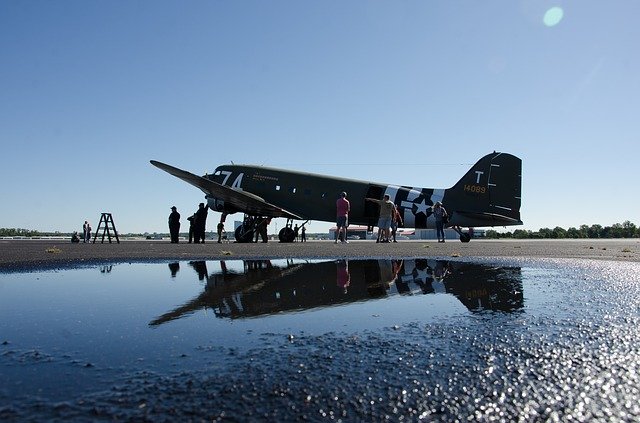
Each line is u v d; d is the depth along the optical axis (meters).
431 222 19.42
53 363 1.58
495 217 19.69
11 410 1.16
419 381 1.42
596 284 3.74
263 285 3.70
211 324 2.23
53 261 6.52
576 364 1.60
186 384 1.37
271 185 19.33
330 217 18.98
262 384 1.38
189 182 17.28
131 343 1.87
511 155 19.92
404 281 3.94
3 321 2.32
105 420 1.10
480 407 1.22
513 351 1.76
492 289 3.46
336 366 1.56
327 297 3.07
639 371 1.52
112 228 20.97
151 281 4.06
